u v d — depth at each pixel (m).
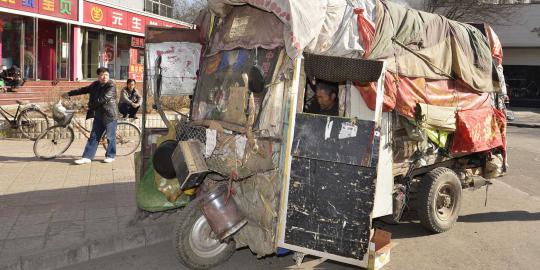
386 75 4.82
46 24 18.09
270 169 4.24
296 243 4.24
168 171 4.93
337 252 4.18
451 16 26.75
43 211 5.91
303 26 4.08
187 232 4.42
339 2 4.56
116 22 21.31
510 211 7.06
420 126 5.37
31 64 17.11
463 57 6.01
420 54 5.42
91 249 4.93
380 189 5.06
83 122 10.93
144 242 5.32
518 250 5.48
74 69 19.20
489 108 6.64
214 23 5.47
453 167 6.75
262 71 4.45
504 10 27.41
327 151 4.12
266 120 4.25
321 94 4.97
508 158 11.89
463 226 6.33
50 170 8.09
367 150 4.07
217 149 4.52
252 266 4.92
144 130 5.50
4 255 4.57
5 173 7.74
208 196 4.45
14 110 12.02
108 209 6.07
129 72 23.05
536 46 28.55
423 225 5.93
